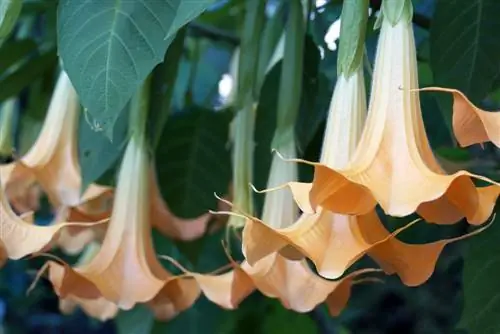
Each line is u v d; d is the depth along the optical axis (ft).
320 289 3.34
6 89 4.23
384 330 6.72
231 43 4.91
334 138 3.15
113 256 3.60
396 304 6.72
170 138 4.31
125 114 3.91
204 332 4.62
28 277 6.61
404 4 3.09
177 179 4.29
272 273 3.37
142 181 3.76
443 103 3.60
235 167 3.81
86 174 3.84
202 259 4.60
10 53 4.29
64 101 4.02
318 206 2.82
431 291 6.49
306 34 3.89
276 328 4.74
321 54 4.09
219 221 4.32
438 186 2.78
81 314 7.78
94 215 3.91
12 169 3.80
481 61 3.59
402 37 3.07
